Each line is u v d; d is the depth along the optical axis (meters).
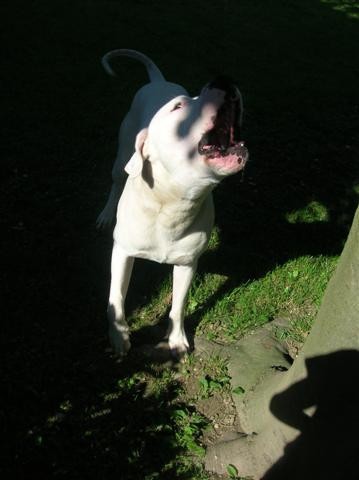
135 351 1.84
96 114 2.98
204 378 1.78
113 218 2.28
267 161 2.93
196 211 1.48
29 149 2.62
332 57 4.60
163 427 1.60
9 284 1.95
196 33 4.41
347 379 1.29
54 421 1.58
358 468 1.34
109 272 2.08
